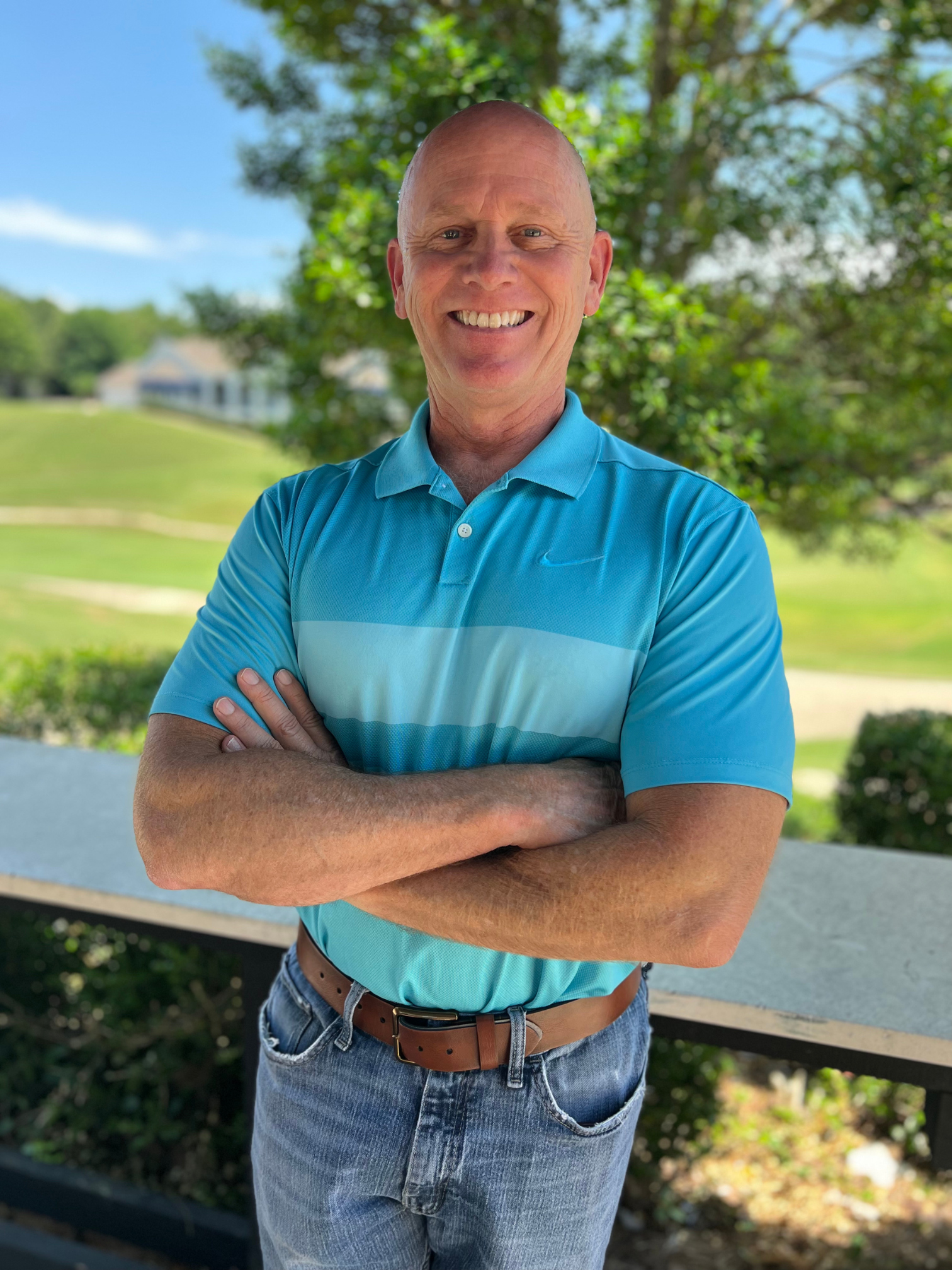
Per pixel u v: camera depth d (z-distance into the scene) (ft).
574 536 3.59
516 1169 3.62
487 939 3.43
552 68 14.29
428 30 11.29
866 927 5.32
